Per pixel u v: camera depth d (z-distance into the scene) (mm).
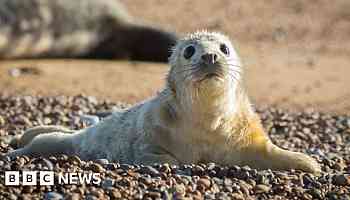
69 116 18547
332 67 31594
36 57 31047
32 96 21734
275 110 20484
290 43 37906
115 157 13578
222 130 13008
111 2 33281
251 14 42844
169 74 13438
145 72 28781
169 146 13109
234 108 13062
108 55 33281
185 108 12977
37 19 30578
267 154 13141
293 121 18750
